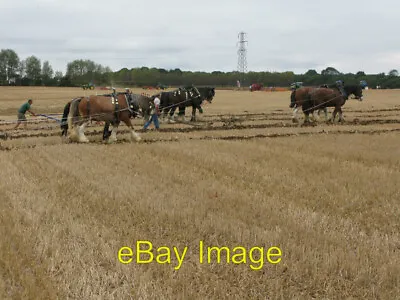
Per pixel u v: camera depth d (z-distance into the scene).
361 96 22.83
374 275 5.08
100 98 14.98
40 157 12.12
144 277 4.89
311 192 8.50
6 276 5.00
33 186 8.77
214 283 4.83
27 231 6.21
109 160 11.69
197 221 6.59
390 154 12.57
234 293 4.66
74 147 13.79
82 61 107.00
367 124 22.02
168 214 6.89
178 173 10.00
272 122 23.61
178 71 114.31
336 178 9.61
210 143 14.65
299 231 6.29
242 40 119.88
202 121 23.81
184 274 5.01
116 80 102.38
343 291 4.77
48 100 48.34
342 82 22.19
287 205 7.68
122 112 15.22
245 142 15.11
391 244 5.96
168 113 22.91
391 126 20.91
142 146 14.02
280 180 9.43
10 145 14.73
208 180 9.40
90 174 9.88
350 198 8.11
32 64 114.06
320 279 4.93
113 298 4.51
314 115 23.92
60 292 4.64
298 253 5.52
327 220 6.86
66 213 7.07
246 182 9.32
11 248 5.66
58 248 5.65
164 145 14.16
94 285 4.79
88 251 5.65
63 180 9.38
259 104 43.88
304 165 10.98
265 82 117.50
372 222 6.92
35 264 5.24
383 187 8.80
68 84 101.25
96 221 6.73
